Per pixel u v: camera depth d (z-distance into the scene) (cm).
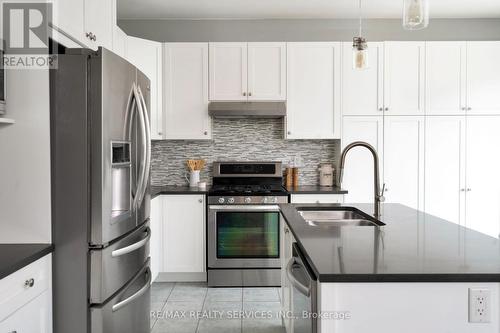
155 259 358
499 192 386
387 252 142
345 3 373
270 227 363
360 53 244
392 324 121
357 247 149
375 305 121
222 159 422
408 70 383
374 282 119
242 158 421
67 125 177
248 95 385
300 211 257
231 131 421
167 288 359
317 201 366
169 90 385
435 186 386
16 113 175
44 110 175
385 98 383
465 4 377
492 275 118
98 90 178
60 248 179
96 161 179
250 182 414
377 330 121
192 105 386
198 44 384
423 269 122
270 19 415
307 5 378
